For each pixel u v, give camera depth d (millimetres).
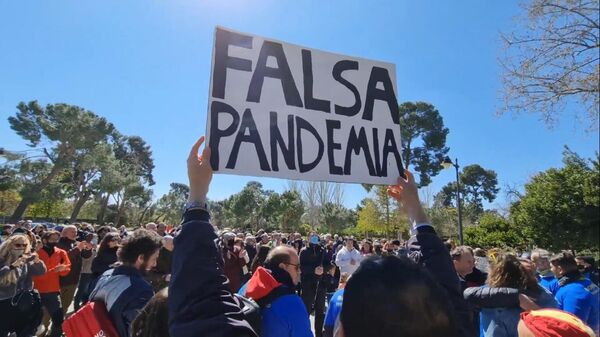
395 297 763
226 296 1213
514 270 2854
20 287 4387
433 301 784
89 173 37812
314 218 41000
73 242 7148
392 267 835
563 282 3682
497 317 2809
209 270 1210
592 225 14297
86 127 33562
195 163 1509
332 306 2932
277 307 2340
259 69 2049
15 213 32344
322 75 2195
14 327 4336
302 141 2051
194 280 1188
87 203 49438
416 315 749
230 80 1977
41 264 4621
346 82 2240
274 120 2014
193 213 1363
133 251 2598
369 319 767
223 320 1143
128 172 44781
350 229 39031
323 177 2043
